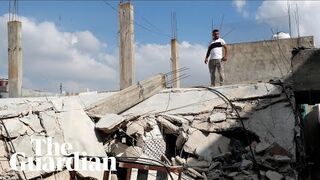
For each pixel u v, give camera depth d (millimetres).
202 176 9562
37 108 10258
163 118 11078
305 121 14156
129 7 13445
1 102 11469
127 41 13375
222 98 11391
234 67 16953
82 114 10430
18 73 13922
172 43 18781
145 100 12266
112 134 10422
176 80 13453
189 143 10383
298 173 9617
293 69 11391
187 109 11406
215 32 12852
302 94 11828
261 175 9477
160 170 7836
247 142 10438
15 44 13984
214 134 10570
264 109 10797
